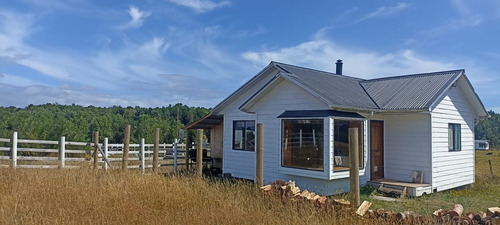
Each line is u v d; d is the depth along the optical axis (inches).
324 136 400.5
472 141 528.4
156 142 431.5
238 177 544.7
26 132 741.9
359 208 250.1
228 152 566.9
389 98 477.1
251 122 532.1
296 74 482.3
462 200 395.2
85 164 498.6
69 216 225.5
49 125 781.9
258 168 317.1
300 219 231.0
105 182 326.6
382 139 477.1
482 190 475.5
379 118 474.3
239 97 558.3
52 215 230.2
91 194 278.5
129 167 582.2
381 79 568.4
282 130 448.8
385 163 474.3
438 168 443.8
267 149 484.1
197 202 266.4
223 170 573.6
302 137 425.7
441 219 229.0
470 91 501.7
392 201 378.6
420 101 435.2
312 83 458.9
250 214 237.6
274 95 479.5
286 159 442.9
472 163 520.1
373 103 467.2
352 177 259.0
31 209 240.7
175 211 246.2
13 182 316.8
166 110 2082.9
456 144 488.7
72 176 347.6
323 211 244.1
